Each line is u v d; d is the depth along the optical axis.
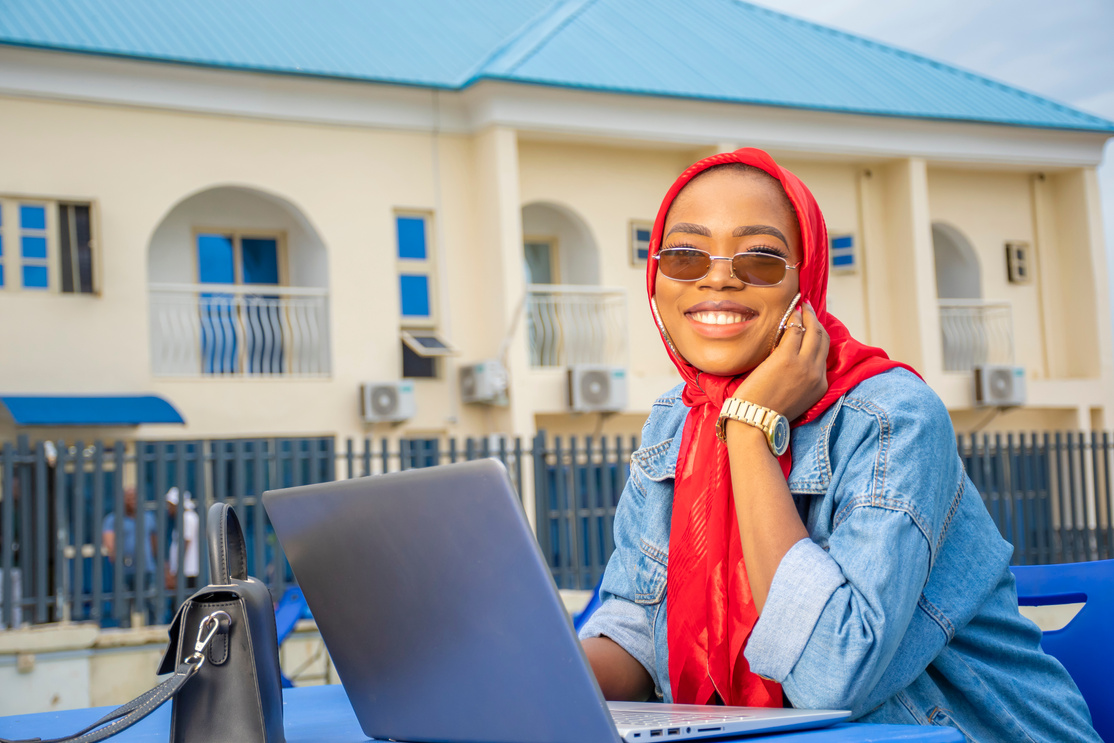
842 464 1.40
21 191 11.88
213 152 12.91
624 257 15.30
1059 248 18.41
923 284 16.64
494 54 14.69
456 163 14.19
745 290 1.48
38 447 7.36
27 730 1.41
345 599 1.15
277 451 8.01
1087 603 1.81
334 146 13.58
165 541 7.61
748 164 1.54
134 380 12.25
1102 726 1.75
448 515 1.00
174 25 13.12
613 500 9.23
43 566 7.28
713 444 1.50
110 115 12.38
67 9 12.62
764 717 1.09
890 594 1.22
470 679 1.06
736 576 1.40
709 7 18.27
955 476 1.47
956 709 1.42
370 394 13.10
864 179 17.03
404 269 13.92
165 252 13.59
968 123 16.72
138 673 7.04
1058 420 17.80
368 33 14.67
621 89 14.06
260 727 1.10
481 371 13.51
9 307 11.74
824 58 17.47
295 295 14.00
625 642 1.63
